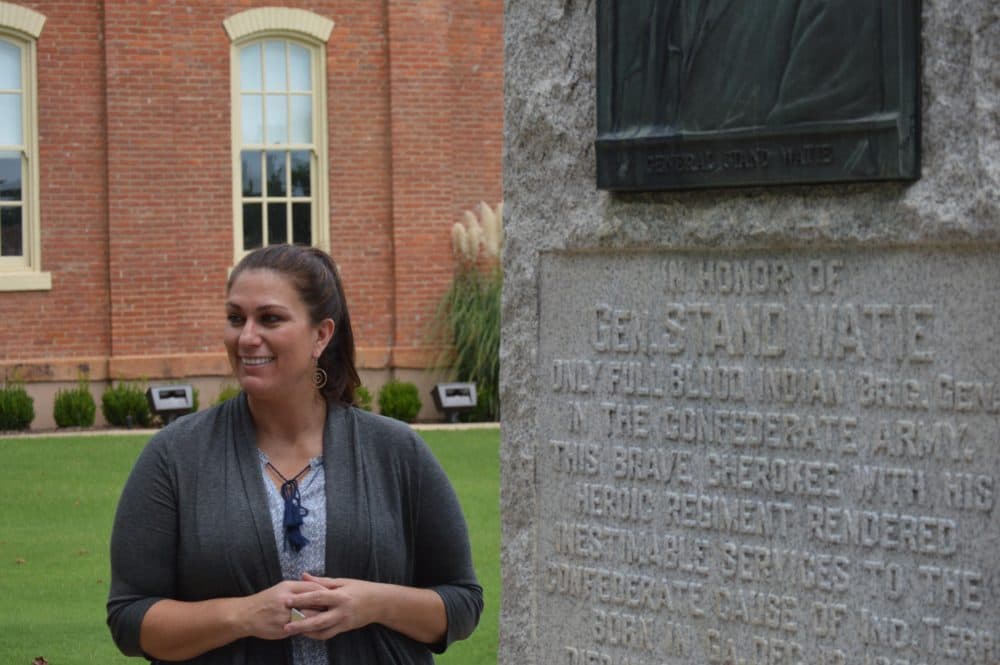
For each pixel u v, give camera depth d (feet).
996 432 13.47
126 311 64.80
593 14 16.56
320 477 13.03
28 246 64.13
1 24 63.21
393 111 67.97
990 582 13.51
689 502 15.79
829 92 14.26
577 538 16.87
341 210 67.97
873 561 14.34
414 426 64.23
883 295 14.21
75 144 64.39
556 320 17.04
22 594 32.22
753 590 15.28
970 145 13.58
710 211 15.46
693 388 15.71
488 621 29.89
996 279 13.46
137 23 64.64
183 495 12.73
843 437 14.53
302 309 12.96
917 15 13.80
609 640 16.60
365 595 12.51
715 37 15.14
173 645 12.42
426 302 68.54
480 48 69.41
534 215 17.20
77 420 62.49
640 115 15.87
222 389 65.72
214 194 66.08
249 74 66.90
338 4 67.41
